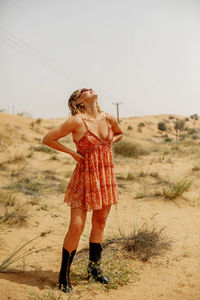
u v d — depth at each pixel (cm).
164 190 681
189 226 498
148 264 356
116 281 309
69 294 279
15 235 420
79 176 292
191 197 681
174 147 1839
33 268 331
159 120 9806
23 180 730
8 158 1055
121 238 408
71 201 293
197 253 390
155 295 288
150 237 402
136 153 1377
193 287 304
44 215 524
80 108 296
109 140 297
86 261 331
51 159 1154
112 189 296
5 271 309
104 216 307
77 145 291
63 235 441
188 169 1055
